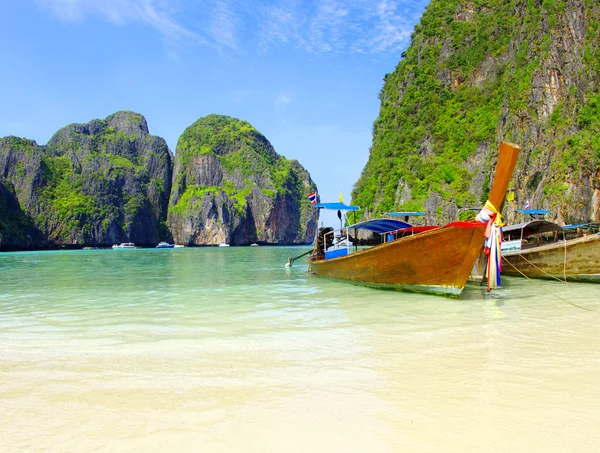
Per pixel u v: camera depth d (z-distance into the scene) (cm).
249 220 15338
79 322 896
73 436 373
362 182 7756
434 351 632
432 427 382
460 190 5709
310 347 667
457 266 1144
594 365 556
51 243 12469
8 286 1698
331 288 1472
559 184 4288
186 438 368
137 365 581
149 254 6228
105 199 13762
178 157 16362
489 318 901
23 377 534
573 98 4781
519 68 5600
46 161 13738
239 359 605
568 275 1630
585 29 5225
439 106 6744
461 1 7625
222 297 1277
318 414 413
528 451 340
